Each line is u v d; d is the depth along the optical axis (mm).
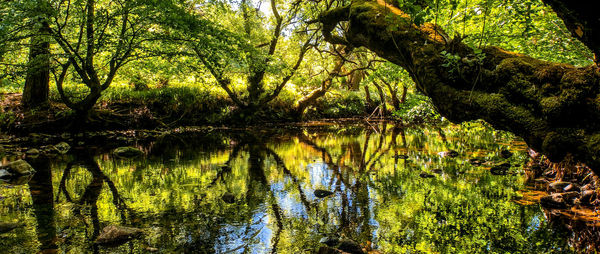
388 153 8461
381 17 4480
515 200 4414
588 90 2492
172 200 4438
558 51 5215
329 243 3102
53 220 3637
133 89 15578
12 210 3947
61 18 9172
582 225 3527
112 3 9805
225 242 3143
